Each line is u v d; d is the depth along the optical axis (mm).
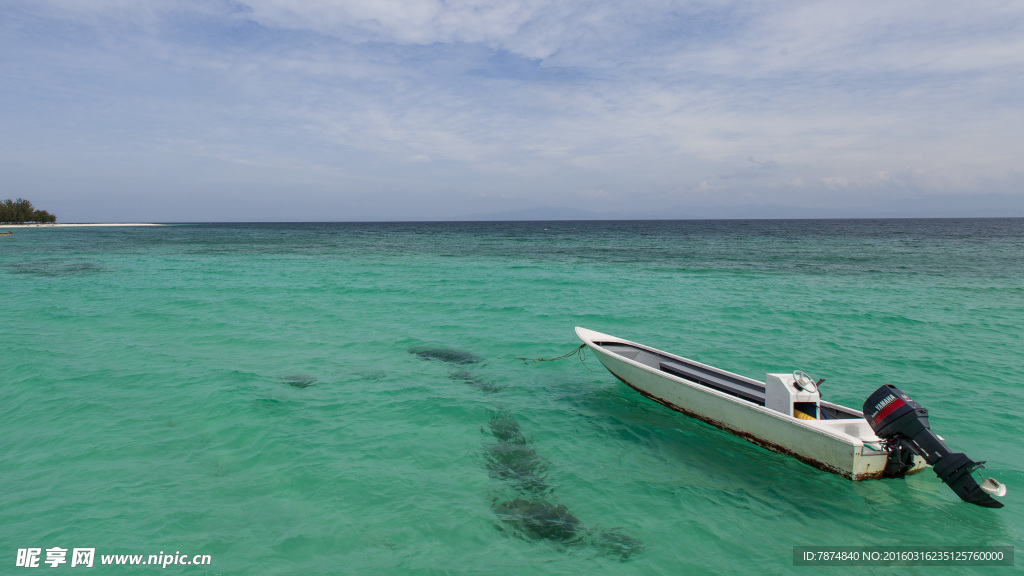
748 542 5945
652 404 10148
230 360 12523
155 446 7898
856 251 49031
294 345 14109
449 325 16906
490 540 5867
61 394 10000
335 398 10109
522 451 8094
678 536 6035
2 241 66062
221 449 7855
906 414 6840
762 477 7402
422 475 7258
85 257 42844
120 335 14930
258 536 5789
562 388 11062
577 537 5977
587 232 107312
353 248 56719
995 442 8477
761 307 20125
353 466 7430
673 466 7695
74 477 6941
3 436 8148
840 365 12766
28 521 5945
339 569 5312
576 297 22516
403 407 9750
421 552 5613
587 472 7488
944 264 36188
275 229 145125
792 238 75688
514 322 17469
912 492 6996
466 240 75000
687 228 136625
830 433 7074
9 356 12492
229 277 29078
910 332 16094
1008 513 6543
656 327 16891
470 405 9930
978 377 11781
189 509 6258
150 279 27938
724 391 9367
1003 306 20172
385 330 16078
